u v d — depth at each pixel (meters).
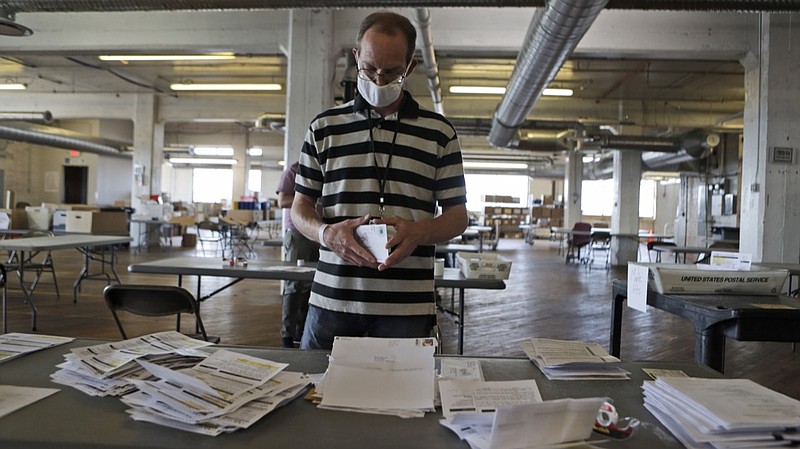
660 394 0.83
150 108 11.45
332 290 1.28
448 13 5.64
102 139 13.68
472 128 9.93
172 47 6.00
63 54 6.38
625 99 10.72
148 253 10.00
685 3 3.76
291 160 5.61
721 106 10.77
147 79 10.37
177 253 10.09
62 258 8.81
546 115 10.93
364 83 1.23
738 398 0.78
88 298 5.20
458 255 3.24
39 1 4.07
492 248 13.63
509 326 4.60
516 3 3.86
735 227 9.27
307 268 3.00
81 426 0.73
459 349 2.98
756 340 1.46
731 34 5.56
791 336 1.47
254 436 0.72
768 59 5.44
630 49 5.54
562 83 9.48
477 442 0.69
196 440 0.70
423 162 1.30
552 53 4.39
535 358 1.08
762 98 5.50
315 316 1.30
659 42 5.54
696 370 1.08
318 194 1.37
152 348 1.05
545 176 20.86
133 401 0.78
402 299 1.25
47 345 1.12
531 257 11.88
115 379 0.89
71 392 0.86
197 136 16.89
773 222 5.43
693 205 12.98
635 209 11.29
